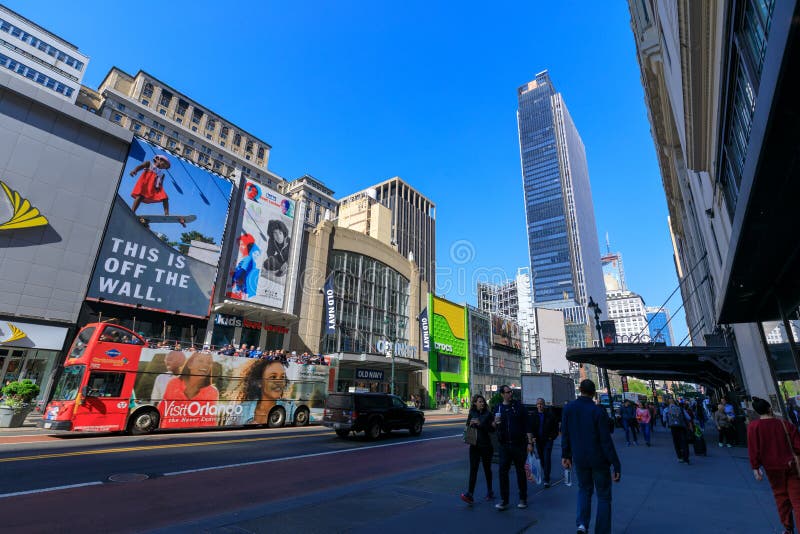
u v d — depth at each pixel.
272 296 35.12
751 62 5.76
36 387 18.11
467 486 8.12
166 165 29.83
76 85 73.06
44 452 11.05
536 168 193.38
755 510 6.40
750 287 8.16
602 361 22.55
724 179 10.49
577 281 164.00
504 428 6.72
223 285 32.06
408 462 11.88
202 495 7.41
